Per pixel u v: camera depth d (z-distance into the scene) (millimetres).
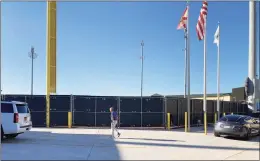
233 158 12492
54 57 25609
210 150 14484
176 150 14164
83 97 25391
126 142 16453
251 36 24016
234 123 19359
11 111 15672
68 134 19875
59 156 12000
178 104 26719
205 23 22750
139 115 25484
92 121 25281
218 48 27266
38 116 25094
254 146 16156
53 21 25750
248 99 22672
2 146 14219
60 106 25250
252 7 24047
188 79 23031
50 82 25328
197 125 28844
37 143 15414
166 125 25328
